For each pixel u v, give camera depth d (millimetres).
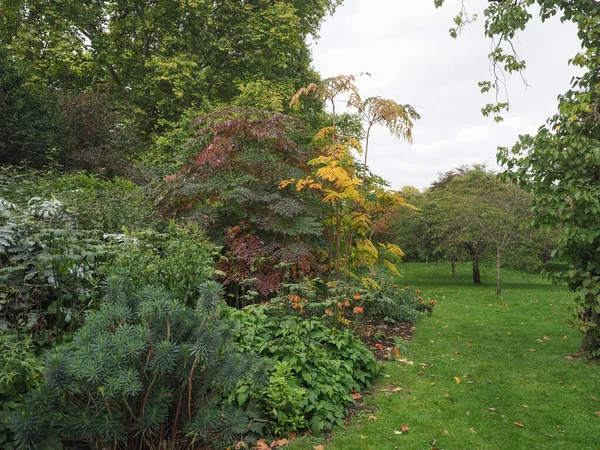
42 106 13570
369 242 7715
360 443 3648
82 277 4230
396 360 5930
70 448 2797
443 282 18938
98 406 2547
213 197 6688
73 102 14664
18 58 15906
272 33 17312
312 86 8055
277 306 4961
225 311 4578
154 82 16547
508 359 6207
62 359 2461
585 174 5781
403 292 9484
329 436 3758
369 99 7777
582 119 6098
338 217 6980
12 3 16312
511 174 6195
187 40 17625
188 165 7359
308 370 4305
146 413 2664
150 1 17656
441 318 9344
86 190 7867
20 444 2482
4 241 4035
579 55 6008
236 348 3928
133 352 2553
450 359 6129
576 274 6098
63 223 4848
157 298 2932
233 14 17531
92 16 16469
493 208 15141
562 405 4578
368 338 6770
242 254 6094
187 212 6941
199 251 3916
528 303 12031
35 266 4109
